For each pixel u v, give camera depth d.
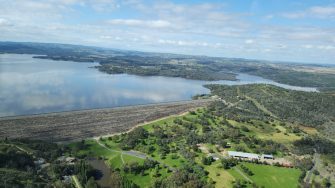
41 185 196.00
